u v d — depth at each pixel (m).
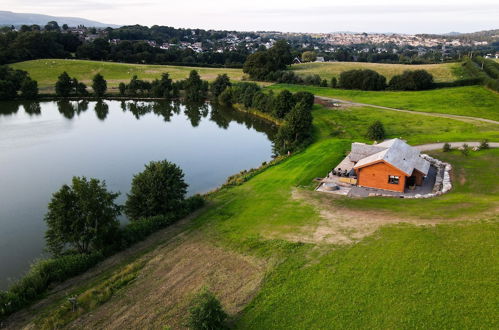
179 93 139.12
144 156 69.81
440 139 67.62
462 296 23.67
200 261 31.53
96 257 32.53
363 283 25.89
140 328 24.02
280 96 96.19
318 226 35.53
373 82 123.44
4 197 50.69
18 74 132.00
